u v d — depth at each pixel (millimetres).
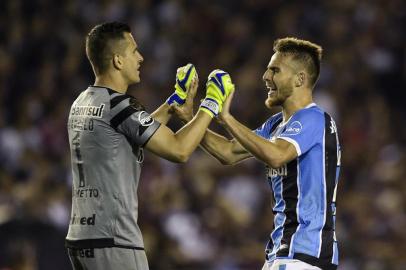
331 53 53344
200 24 52531
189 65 20609
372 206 43406
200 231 38375
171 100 20547
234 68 50438
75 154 18625
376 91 53156
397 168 46875
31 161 41312
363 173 46625
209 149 21031
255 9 54125
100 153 18234
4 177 38000
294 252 18875
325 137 19438
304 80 19797
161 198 38844
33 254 28859
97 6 51438
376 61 54000
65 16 50594
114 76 18844
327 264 19094
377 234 41094
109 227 18078
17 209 33125
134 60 18984
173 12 52281
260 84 48844
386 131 50188
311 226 19078
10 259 26531
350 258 38062
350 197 44219
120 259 18031
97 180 18219
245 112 46375
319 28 54250
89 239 18125
